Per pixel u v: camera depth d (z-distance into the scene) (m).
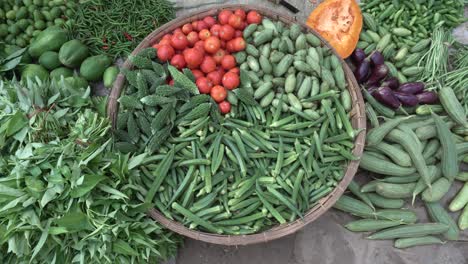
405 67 2.44
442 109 2.36
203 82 1.97
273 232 1.94
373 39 2.48
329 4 2.40
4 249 1.73
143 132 2.00
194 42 2.11
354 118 2.12
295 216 1.99
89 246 1.74
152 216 1.94
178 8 2.68
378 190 2.21
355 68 2.44
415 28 2.48
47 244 1.69
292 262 2.31
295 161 2.02
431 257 2.29
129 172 1.86
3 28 2.34
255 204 1.99
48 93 2.01
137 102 1.95
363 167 2.25
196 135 1.99
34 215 1.64
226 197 1.99
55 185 1.65
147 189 1.97
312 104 2.05
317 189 2.03
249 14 2.17
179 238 2.27
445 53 2.38
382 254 2.29
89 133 1.82
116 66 2.44
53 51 2.34
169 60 2.04
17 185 1.65
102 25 2.45
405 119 2.21
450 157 2.22
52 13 2.42
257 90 2.01
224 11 2.14
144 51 2.01
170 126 1.96
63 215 1.63
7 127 1.74
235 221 1.97
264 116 2.04
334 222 2.36
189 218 1.93
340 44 2.35
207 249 2.33
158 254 1.91
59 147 1.71
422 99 2.31
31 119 1.80
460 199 2.29
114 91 2.04
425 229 2.23
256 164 2.02
